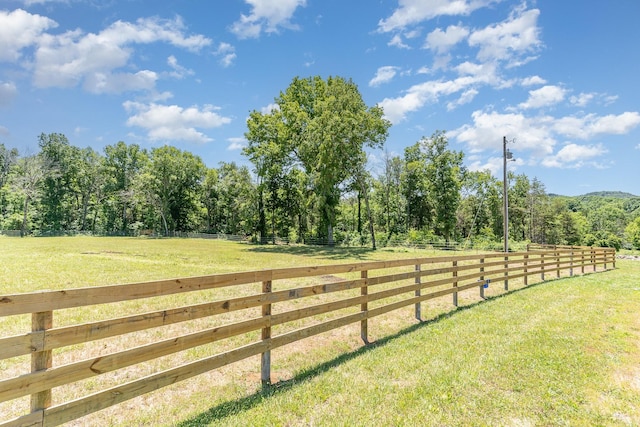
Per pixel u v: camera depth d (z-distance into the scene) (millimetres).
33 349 2326
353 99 29422
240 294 9062
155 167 58031
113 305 7695
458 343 5461
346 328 6441
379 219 48500
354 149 29641
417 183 43562
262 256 24078
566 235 57844
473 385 4016
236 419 3227
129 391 2836
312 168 32094
